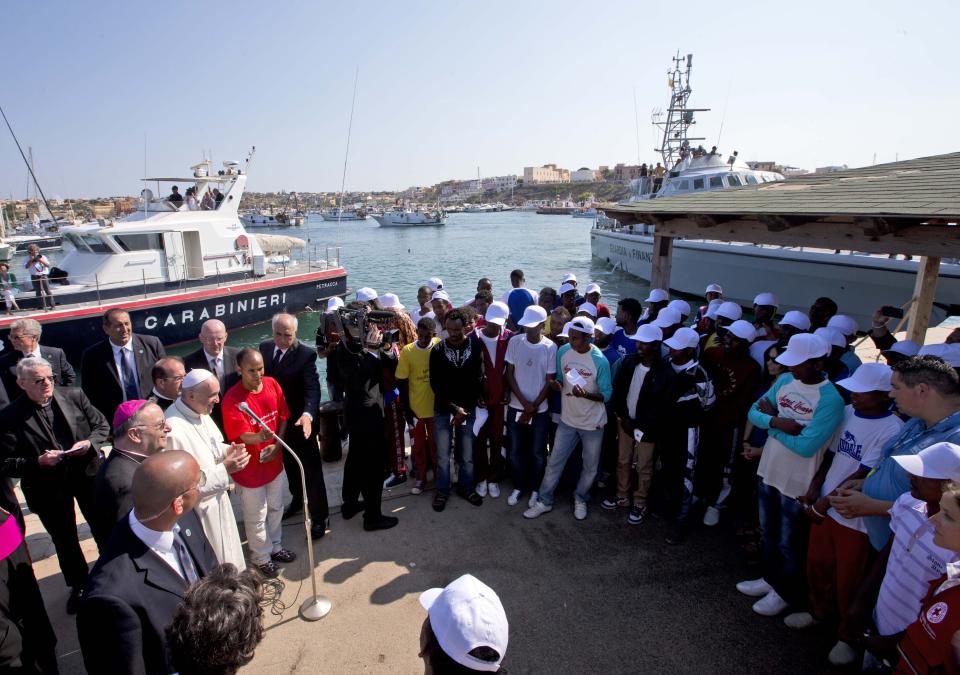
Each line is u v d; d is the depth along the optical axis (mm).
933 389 2244
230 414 3389
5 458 3176
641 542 3980
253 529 3561
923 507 2178
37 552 4035
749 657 2920
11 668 2340
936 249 3793
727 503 4293
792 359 2967
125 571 1924
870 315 13375
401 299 23141
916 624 1911
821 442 2859
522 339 4383
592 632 3121
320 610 3256
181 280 14359
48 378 3205
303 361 3990
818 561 2889
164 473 1983
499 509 4496
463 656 1434
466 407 4320
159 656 1949
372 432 3988
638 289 22844
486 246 47469
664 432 3812
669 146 24578
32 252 13234
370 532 4176
